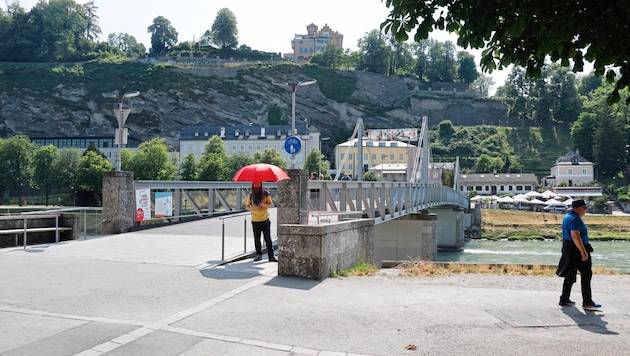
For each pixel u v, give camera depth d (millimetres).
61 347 6090
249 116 167125
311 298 8914
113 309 7859
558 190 114250
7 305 8016
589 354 6254
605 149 126812
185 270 11195
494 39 6586
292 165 21109
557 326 7477
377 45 187000
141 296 8750
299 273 10602
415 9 6512
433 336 6895
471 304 8766
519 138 150375
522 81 162000
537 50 6387
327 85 174000
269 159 104188
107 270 11102
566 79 155500
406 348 6395
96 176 95375
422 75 191625
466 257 53031
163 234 18016
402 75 185875
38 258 12695
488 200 103062
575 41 6156
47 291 9023
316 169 103125
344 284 10188
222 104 167375
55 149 102875
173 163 110500
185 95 166500
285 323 7355
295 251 10625
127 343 6305
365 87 176500
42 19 193500
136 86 166500
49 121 161875
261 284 9883
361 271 11922
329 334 6906
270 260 12602
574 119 155250
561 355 6215
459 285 10828
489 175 129000
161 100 165625
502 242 71000
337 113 169875
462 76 190375
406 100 172125
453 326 7363
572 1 5863
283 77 173125
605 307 8727
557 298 9430
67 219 16938
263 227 12664
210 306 8172
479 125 164750
